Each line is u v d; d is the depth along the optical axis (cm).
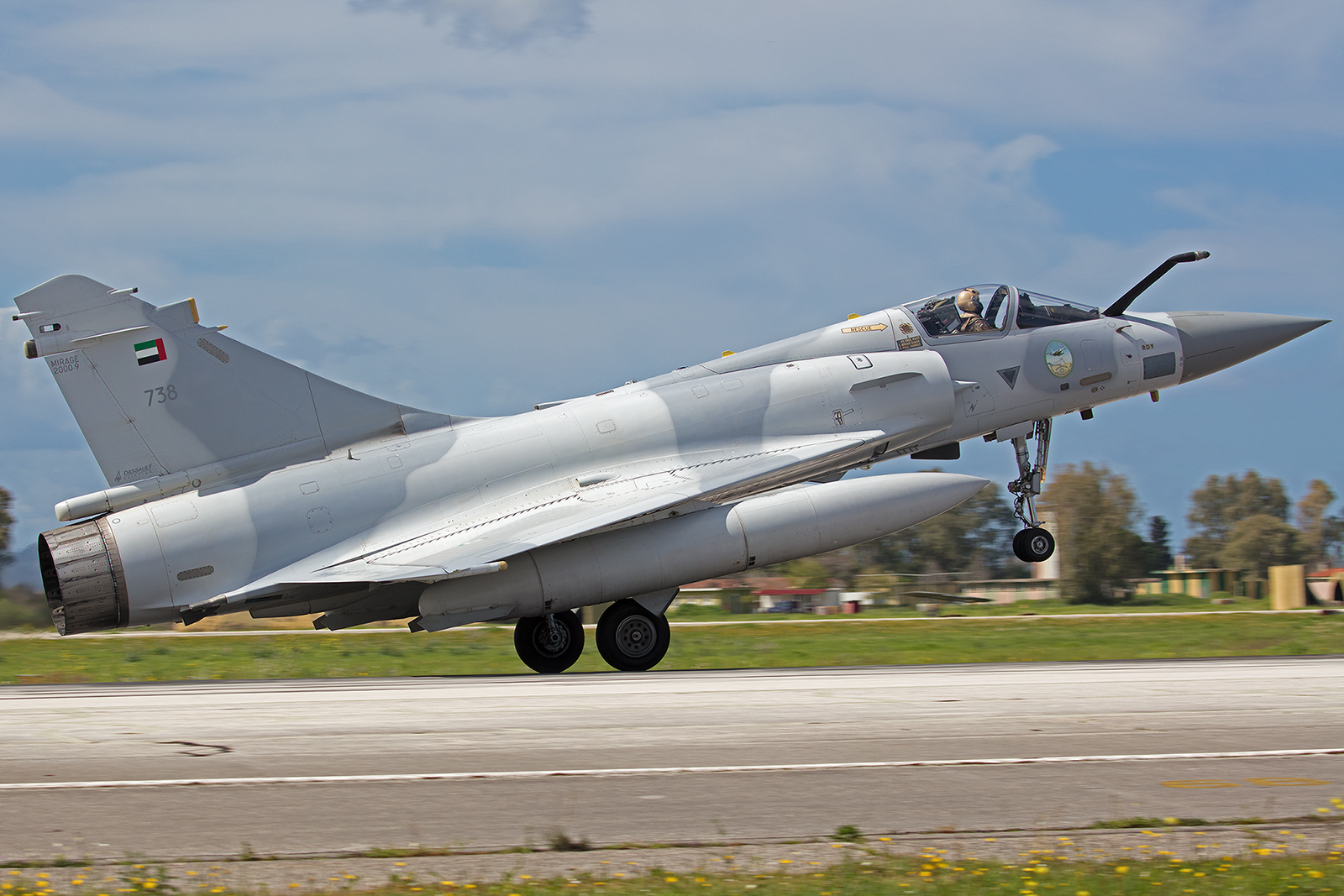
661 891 1661
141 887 1683
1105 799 2223
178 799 2220
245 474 4972
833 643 8069
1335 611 12712
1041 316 6350
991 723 3145
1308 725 3114
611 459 5372
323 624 5272
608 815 2100
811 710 3431
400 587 5206
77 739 2933
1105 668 5091
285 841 1938
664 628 5216
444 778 2405
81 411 4766
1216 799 2227
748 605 17000
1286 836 1978
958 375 6122
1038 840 1950
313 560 4856
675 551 5062
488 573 4897
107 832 1991
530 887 1683
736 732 2986
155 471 4856
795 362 5928
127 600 4675
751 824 2045
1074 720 3192
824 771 2473
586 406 5522
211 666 6938
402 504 5044
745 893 1656
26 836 1967
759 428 5625
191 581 4738
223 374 4972
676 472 5334
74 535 4694
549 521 4922
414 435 5269
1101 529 19638
